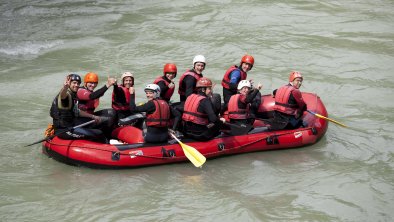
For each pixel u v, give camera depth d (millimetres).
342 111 11375
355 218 7434
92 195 7867
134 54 14695
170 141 8766
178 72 13516
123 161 8422
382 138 10094
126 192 7973
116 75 13273
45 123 10500
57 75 13148
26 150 9258
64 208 7523
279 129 9445
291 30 16406
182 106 9375
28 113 10961
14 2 19781
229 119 9445
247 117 9359
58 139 8617
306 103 10273
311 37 15844
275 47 15133
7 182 8164
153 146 8617
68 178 8312
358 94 12297
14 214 7352
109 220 7258
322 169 8859
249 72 13555
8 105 11320
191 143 8820
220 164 8930
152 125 8555
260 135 9297
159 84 9266
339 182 8414
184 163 8875
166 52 14844
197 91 8891
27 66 13789
